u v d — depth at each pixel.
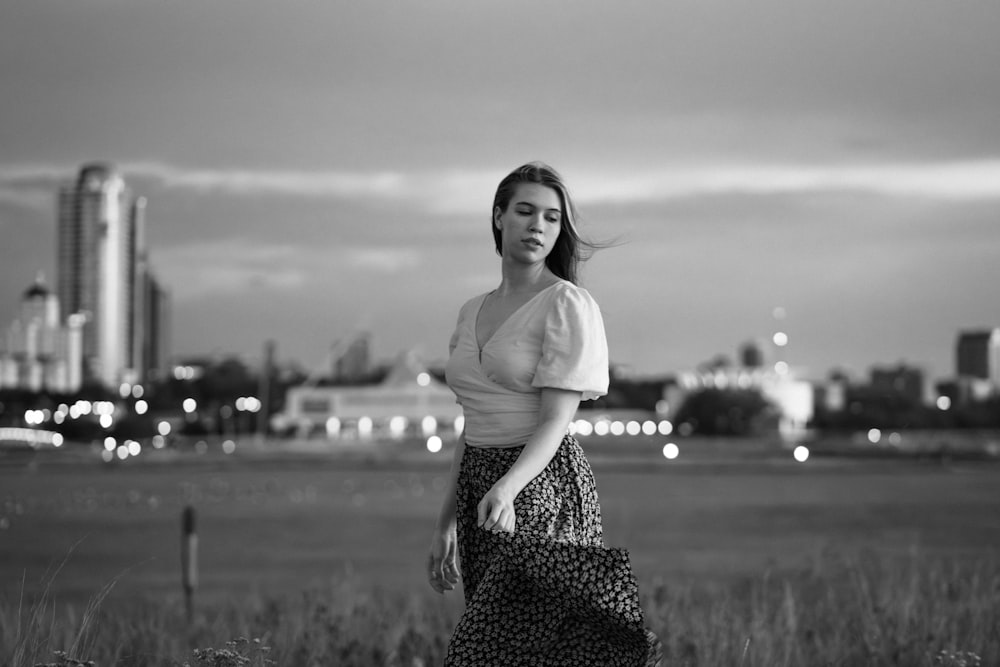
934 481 113.25
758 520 59.56
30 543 50.06
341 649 10.93
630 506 74.00
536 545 5.20
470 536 5.80
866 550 19.41
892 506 72.25
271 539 51.34
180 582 32.16
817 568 17.91
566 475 5.64
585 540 5.62
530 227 5.81
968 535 47.06
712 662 9.52
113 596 26.58
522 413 5.71
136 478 126.06
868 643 10.56
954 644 9.95
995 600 12.44
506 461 5.70
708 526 54.84
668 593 14.59
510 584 5.25
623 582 5.19
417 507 77.31
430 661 10.72
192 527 19.61
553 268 6.03
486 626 5.24
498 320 5.85
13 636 8.19
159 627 13.12
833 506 72.75
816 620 12.53
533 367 5.68
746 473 135.00
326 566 37.62
